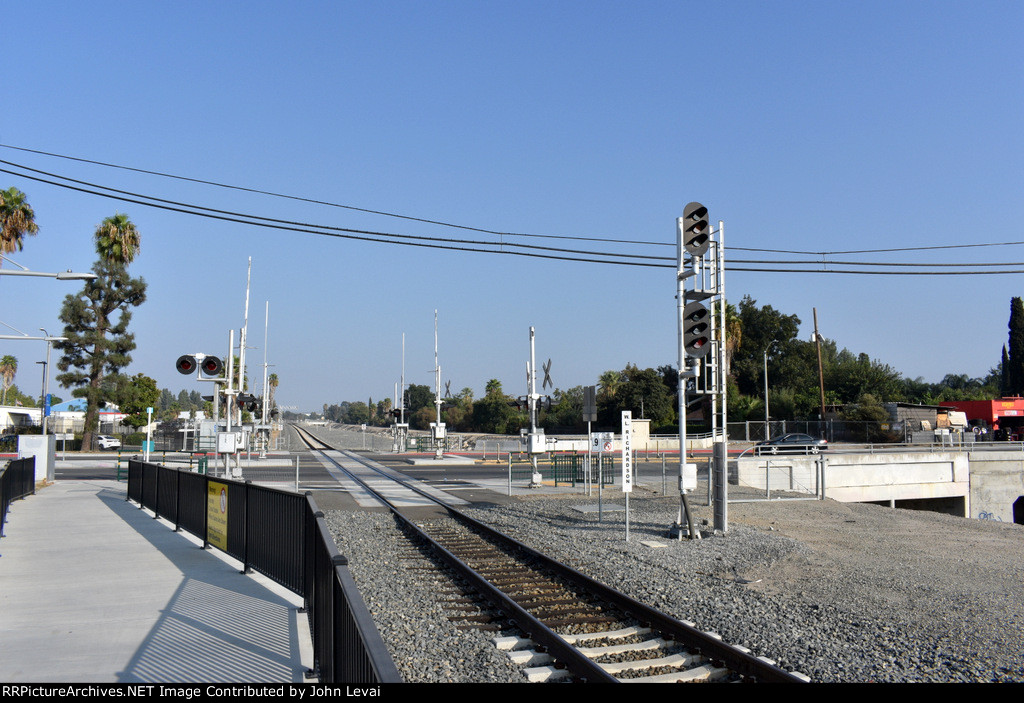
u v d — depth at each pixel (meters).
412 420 141.50
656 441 58.16
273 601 9.21
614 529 16.98
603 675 6.40
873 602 10.35
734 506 22.45
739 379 88.50
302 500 8.71
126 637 7.58
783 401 75.38
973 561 14.15
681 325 15.88
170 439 60.59
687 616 9.21
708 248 16.89
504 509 21.27
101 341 56.44
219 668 6.60
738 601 10.09
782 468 30.47
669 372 83.44
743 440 63.00
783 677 6.59
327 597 5.79
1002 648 8.11
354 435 123.44
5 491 16.11
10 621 8.21
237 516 11.63
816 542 16.08
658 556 13.49
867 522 20.05
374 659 3.27
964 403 74.19
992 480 35.41
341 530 16.38
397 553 13.67
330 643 5.50
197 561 11.98
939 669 7.29
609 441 18.16
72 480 29.39
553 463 29.66
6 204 49.06
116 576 10.76
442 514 19.94
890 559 14.12
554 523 18.25
